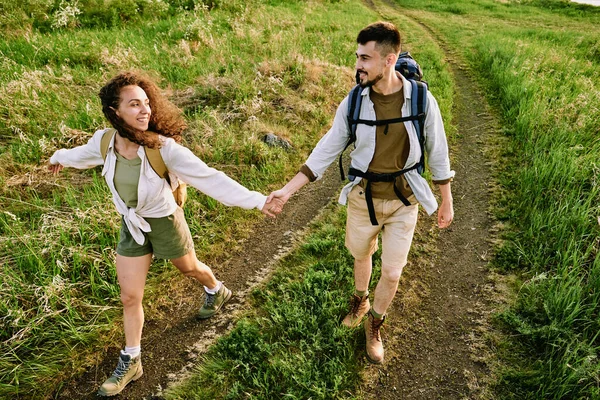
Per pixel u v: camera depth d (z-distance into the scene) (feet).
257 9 41.09
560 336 8.48
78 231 11.02
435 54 33.99
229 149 15.90
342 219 13.06
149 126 6.90
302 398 7.79
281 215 13.61
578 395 7.39
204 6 36.91
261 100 18.92
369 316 8.59
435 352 8.79
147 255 7.65
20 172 13.94
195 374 8.38
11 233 11.00
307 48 29.55
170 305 10.05
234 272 11.18
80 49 24.56
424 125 6.66
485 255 11.42
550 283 9.66
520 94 21.21
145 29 31.83
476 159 16.79
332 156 7.43
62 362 8.53
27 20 29.04
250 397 7.78
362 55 6.16
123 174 6.88
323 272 10.74
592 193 11.76
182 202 7.82
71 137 15.24
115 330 9.23
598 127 16.48
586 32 48.42
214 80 20.51
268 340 9.00
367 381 8.20
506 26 50.93
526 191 13.29
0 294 9.16
